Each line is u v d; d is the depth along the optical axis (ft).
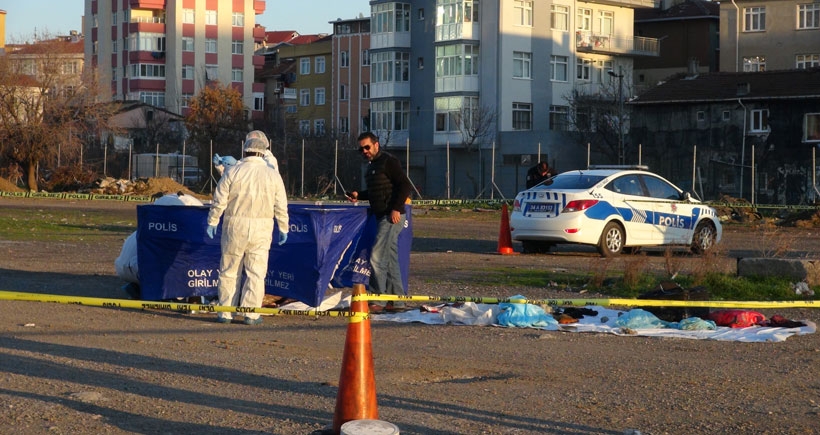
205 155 205.67
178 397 22.35
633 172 63.62
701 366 27.45
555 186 62.34
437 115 217.77
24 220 93.15
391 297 27.20
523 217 62.28
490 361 27.91
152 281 36.88
